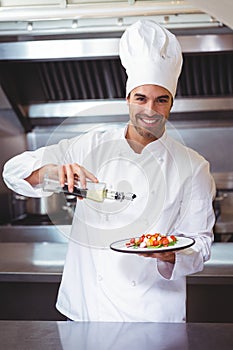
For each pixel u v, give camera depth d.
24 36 3.03
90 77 3.32
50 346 1.34
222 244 2.86
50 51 3.02
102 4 2.44
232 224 3.15
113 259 1.76
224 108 3.38
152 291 1.76
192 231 1.79
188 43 2.97
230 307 2.61
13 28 2.78
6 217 3.62
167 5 2.45
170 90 1.72
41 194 1.65
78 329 1.45
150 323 1.49
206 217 1.78
